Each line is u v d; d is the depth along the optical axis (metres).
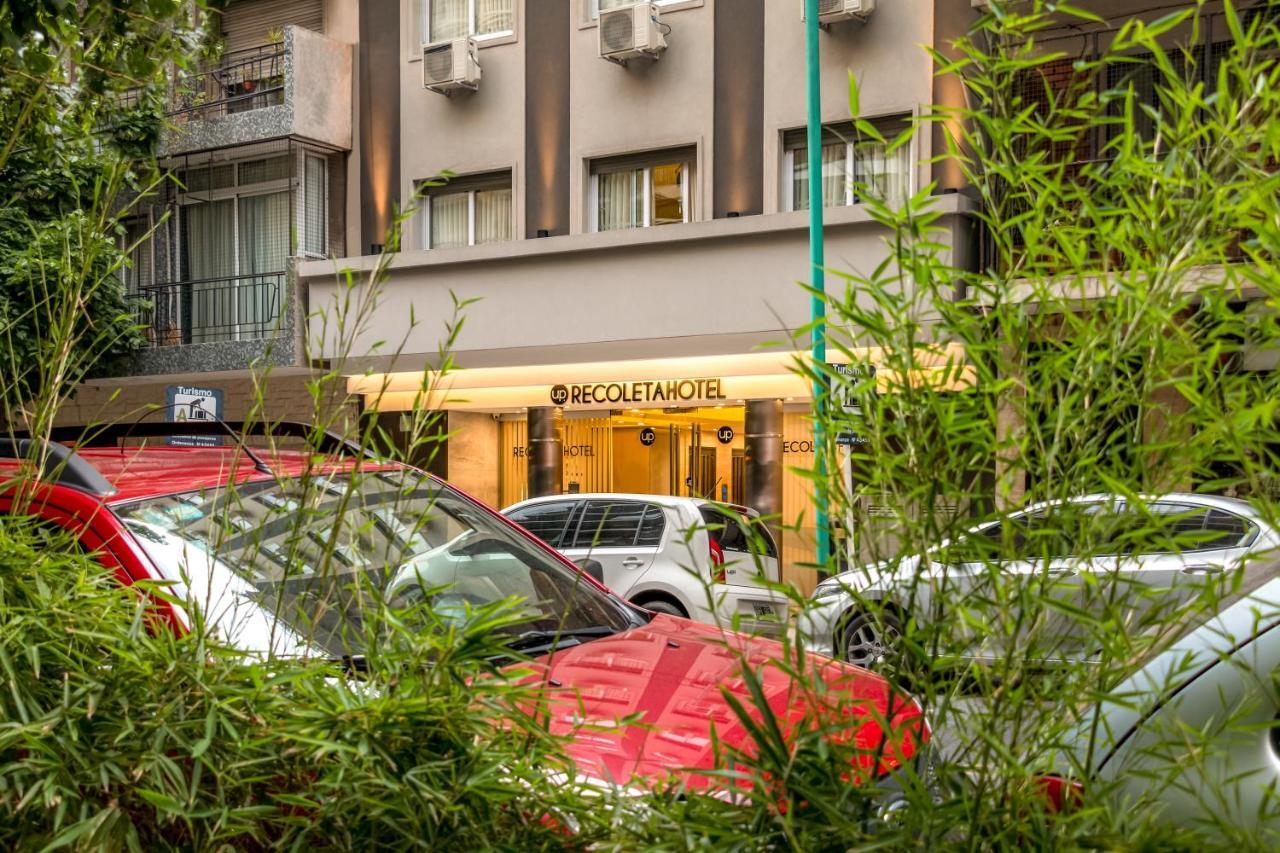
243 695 1.74
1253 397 1.31
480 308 19.20
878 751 1.47
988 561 1.37
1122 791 1.54
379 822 1.68
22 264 2.32
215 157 22.20
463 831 1.63
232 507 2.83
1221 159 1.33
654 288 17.83
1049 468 1.36
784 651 1.47
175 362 21.11
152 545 3.03
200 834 1.74
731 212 18.59
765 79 18.33
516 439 21.56
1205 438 1.30
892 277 1.44
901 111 17.20
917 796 1.39
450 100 21.02
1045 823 1.40
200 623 1.84
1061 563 1.37
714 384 19.20
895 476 1.42
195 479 3.48
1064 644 1.42
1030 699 1.43
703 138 18.84
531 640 3.59
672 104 19.11
